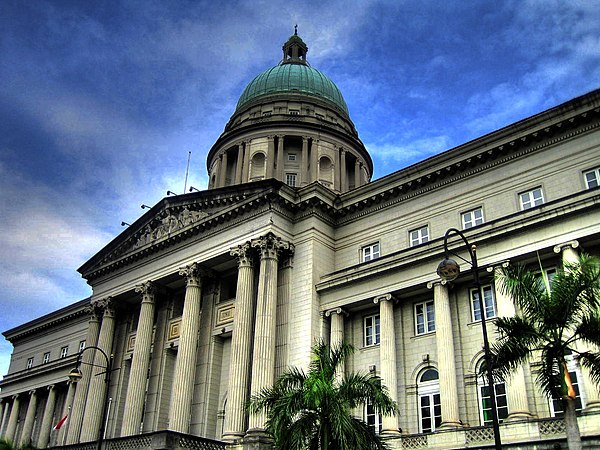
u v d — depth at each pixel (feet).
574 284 70.74
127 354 169.89
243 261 138.41
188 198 158.30
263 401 87.30
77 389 168.76
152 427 151.43
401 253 123.85
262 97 232.53
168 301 165.48
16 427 227.40
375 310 129.18
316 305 132.26
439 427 105.81
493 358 74.64
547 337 71.31
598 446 83.87
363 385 84.89
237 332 131.54
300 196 144.05
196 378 146.41
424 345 119.03
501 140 122.11
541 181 115.96
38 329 243.60
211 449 116.98
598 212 99.71
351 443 78.95
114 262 173.37
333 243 144.15
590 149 111.65
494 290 111.96
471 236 112.98
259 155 209.26
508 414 102.12
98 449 115.65
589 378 90.48
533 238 105.70
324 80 244.22
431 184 132.57
